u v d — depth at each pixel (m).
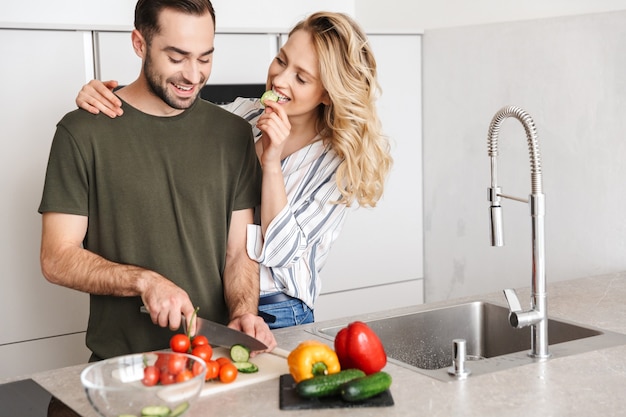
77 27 2.80
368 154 2.21
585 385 1.56
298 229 2.12
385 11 3.73
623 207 2.69
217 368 1.56
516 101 3.04
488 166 3.20
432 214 3.51
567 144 2.86
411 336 2.14
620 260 2.72
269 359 1.70
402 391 1.54
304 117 2.26
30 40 2.73
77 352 2.92
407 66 3.43
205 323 1.71
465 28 3.23
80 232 1.91
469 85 3.25
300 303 2.22
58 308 2.87
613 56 2.67
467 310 2.22
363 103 2.18
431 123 3.46
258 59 3.14
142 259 1.95
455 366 1.63
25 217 2.79
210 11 1.88
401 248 3.53
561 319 2.04
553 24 2.86
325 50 2.10
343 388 1.45
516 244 3.09
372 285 3.50
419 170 3.52
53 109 2.79
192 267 1.99
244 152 2.09
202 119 2.02
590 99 2.76
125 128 1.93
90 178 1.91
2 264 2.77
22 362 2.82
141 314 1.95
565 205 2.90
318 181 2.24
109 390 1.27
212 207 2.02
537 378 1.61
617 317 2.06
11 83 2.72
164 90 1.88
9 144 2.74
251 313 1.98
